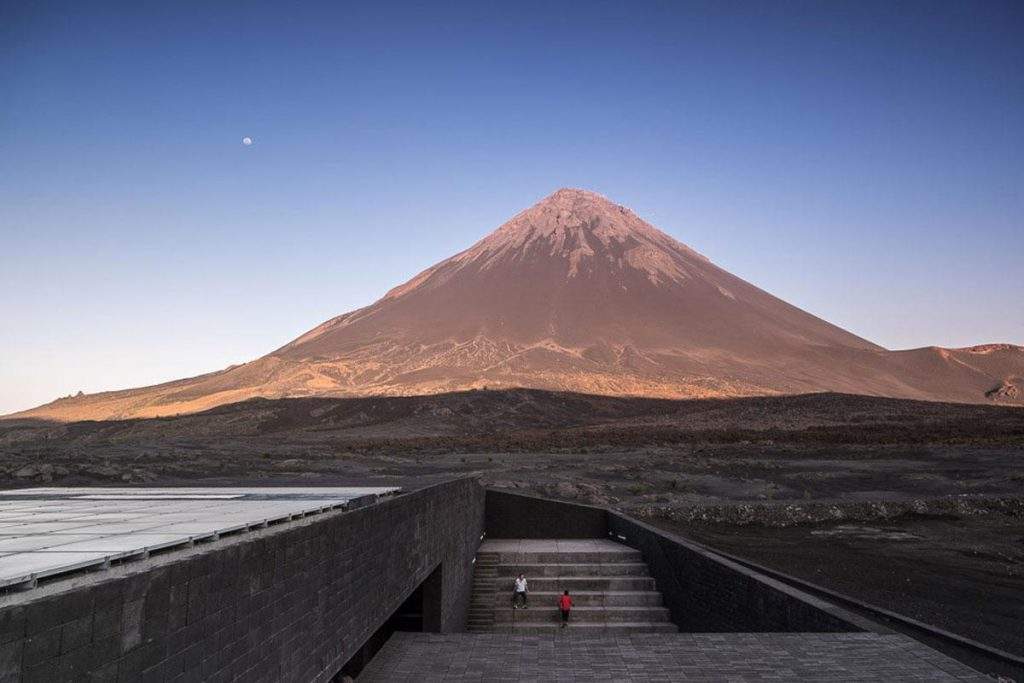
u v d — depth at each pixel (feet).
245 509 30.66
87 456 143.64
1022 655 49.32
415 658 41.75
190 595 18.45
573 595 73.51
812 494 132.77
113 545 19.76
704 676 36.27
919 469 158.92
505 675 38.37
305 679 25.27
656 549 76.13
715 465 170.40
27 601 13.87
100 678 15.31
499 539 96.84
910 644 39.50
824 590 63.52
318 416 431.02
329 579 27.81
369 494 39.78
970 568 80.64
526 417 416.67
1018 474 145.48
